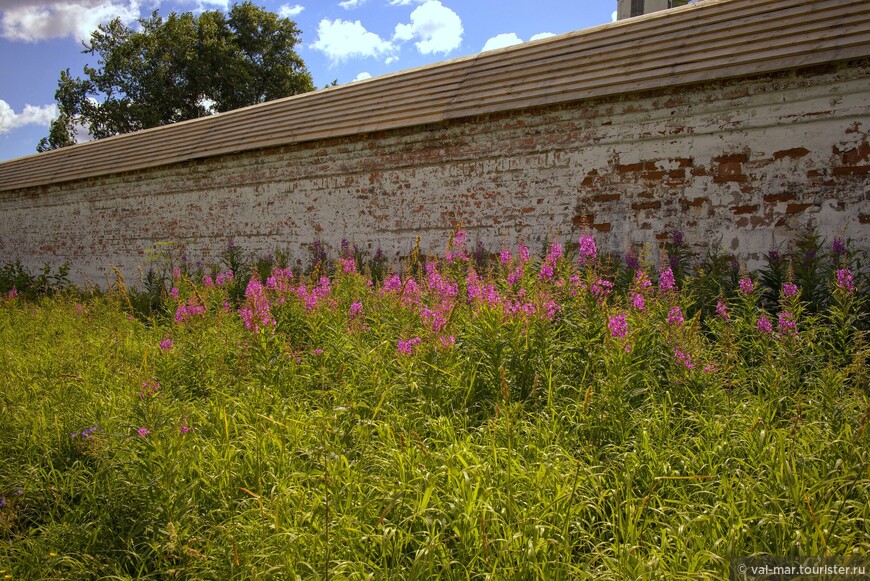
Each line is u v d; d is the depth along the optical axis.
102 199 15.66
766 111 7.05
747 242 7.23
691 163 7.56
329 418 4.12
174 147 13.90
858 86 6.52
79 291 13.70
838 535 2.76
